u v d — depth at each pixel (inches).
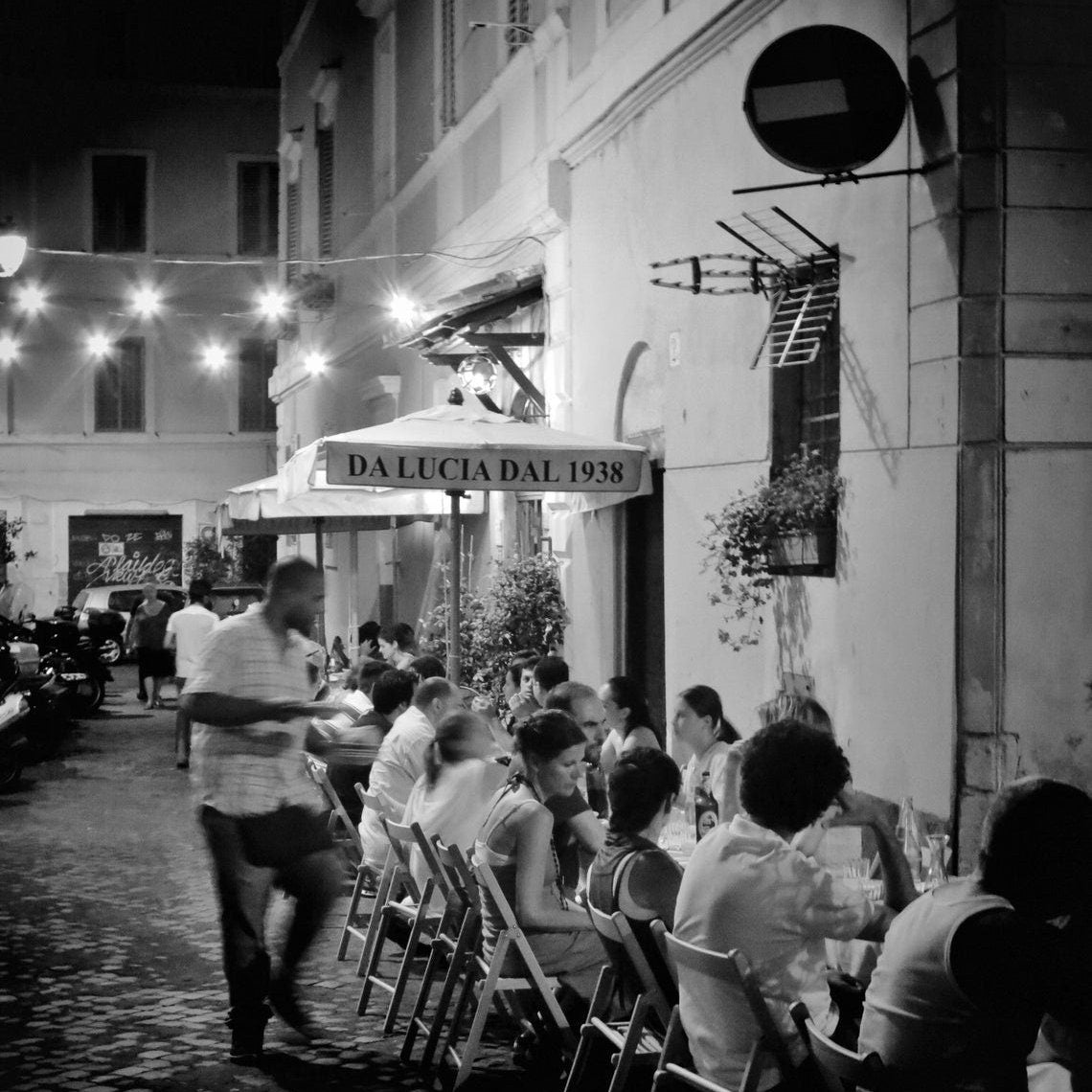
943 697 282.0
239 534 722.8
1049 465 277.9
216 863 268.4
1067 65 278.7
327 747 387.5
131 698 992.2
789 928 177.6
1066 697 278.8
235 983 263.6
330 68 973.2
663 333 431.5
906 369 295.4
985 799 275.4
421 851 273.9
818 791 181.3
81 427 1508.4
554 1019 240.1
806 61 290.8
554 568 540.4
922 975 151.1
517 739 257.4
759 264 363.6
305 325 1139.3
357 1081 252.2
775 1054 167.8
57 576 1507.1
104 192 1505.9
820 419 345.4
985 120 276.7
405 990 309.3
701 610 402.9
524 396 592.4
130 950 342.0
